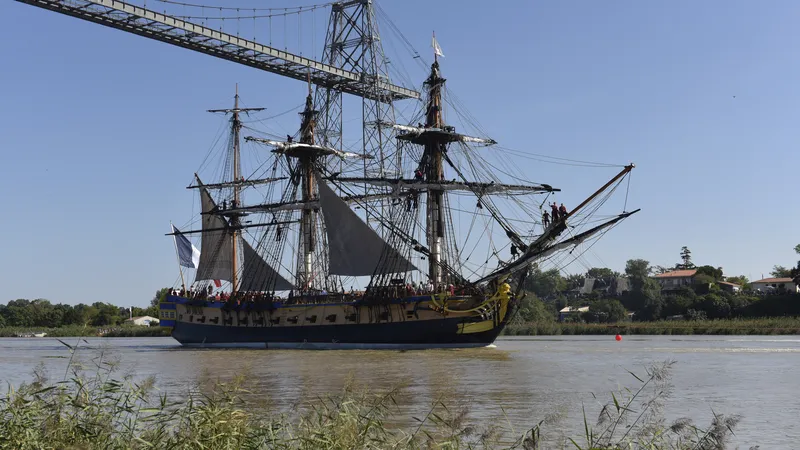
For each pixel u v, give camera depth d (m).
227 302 104.31
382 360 63.28
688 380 43.81
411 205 97.19
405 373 49.94
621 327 123.00
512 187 92.25
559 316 187.12
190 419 20.06
